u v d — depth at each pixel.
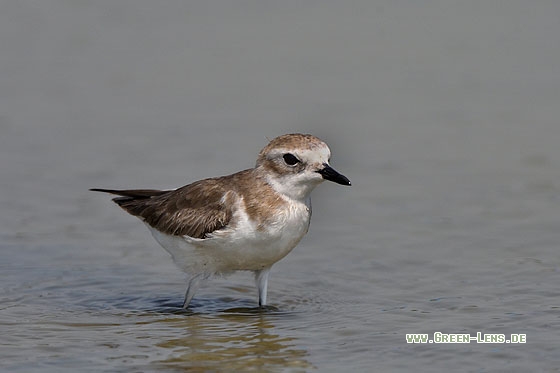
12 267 13.53
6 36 26.61
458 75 23.86
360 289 12.62
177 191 12.32
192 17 28.30
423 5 28.95
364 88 23.03
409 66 24.53
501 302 11.81
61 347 10.34
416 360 9.92
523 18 27.80
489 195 16.64
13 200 16.47
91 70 24.38
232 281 13.28
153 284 13.03
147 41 26.45
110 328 11.11
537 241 14.35
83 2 29.50
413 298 12.13
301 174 11.35
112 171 17.89
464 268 13.27
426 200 16.48
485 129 20.34
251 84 23.36
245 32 26.94
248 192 11.52
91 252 14.27
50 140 19.69
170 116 21.25
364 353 10.15
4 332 10.88
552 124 20.50
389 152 19.14
